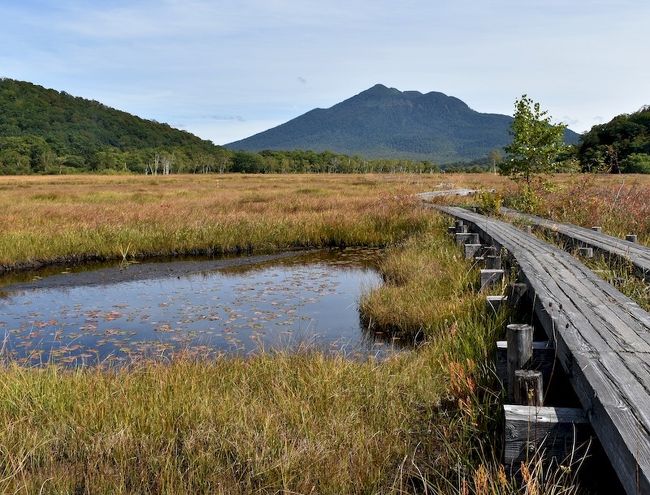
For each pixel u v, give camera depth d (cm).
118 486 290
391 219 1558
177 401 379
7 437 333
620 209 1232
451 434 340
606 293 471
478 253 911
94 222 1470
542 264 626
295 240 1452
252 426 346
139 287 970
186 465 315
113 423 356
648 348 319
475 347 479
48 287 972
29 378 427
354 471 306
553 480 257
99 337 676
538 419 271
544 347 368
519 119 1525
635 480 201
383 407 382
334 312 790
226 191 3167
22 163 10694
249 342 651
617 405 241
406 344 630
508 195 1762
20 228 1383
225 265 1188
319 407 379
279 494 291
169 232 1371
